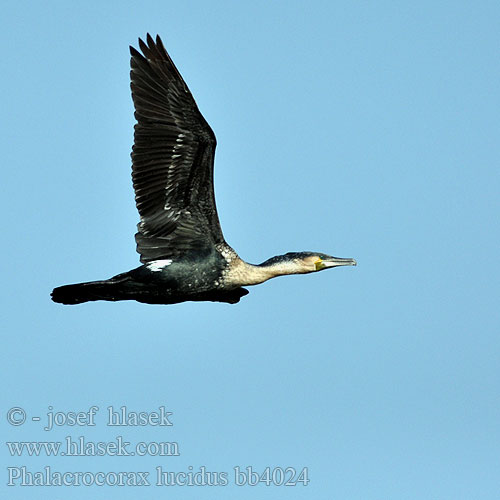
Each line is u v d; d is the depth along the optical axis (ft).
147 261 62.54
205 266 62.80
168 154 61.36
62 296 62.39
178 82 59.82
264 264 64.64
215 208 62.23
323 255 65.26
